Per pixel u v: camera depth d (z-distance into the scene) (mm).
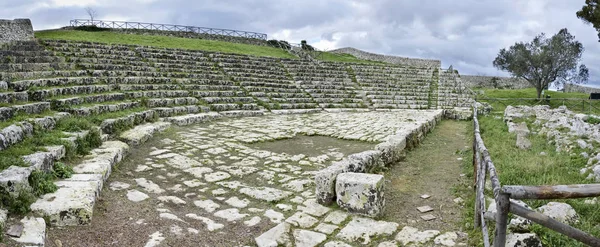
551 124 12750
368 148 10828
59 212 4754
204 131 12930
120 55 20359
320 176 5977
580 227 4375
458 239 4758
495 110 23516
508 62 38375
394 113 20906
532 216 2658
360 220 5379
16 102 9430
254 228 5152
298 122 16188
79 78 13914
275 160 9039
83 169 6637
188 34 37594
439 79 32656
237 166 8305
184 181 7152
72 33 28750
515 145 10086
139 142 9820
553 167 6973
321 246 4652
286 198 6355
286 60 29406
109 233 4727
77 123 8719
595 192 2516
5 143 6391
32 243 4062
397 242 4738
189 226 5105
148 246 4465
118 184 6684
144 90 16562
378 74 31375
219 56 25547
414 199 6414
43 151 6391
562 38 36281
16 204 4652
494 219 3514
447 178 7711
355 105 23719
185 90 18219
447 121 19328
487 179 6590
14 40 19375
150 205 5801
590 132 9641
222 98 18969
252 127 14312
